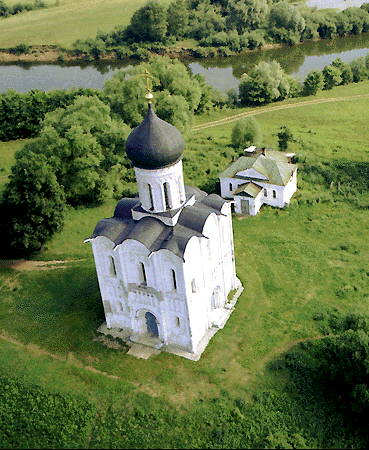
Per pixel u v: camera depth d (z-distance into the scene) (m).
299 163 84.75
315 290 59.00
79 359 52.00
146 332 54.31
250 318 55.47
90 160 77.38
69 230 73.75
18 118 107.62
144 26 164.25
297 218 72.75
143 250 47.78
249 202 73.81
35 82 150.00
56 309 59.00
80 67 161.88
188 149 93.88
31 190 64.50
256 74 120.44
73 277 63.72
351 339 46.22
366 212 72.56
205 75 148.50
